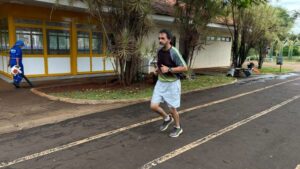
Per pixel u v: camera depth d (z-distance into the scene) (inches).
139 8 320.5
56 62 447.8
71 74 470.3
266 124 219.0
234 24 594.6
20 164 145.6
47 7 416.8
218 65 804.6
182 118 232.8
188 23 446.0
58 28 441.4
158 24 541.3
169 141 179.3
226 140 182.1
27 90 340.5
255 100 313.4
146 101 295.7
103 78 456.4
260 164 147.1
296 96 343.6
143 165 145.0
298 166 145.1
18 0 356.8
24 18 400.2
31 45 414.6
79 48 473.4
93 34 489.1
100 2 323.3
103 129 201.9
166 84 179.0
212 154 159.3
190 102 295.1
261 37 656.4
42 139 181.5
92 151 162.7
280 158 154.6
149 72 463.8
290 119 234.4
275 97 334.6
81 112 246.1
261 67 776.3
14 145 171.0
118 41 331.3
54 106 265.6
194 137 187.2
